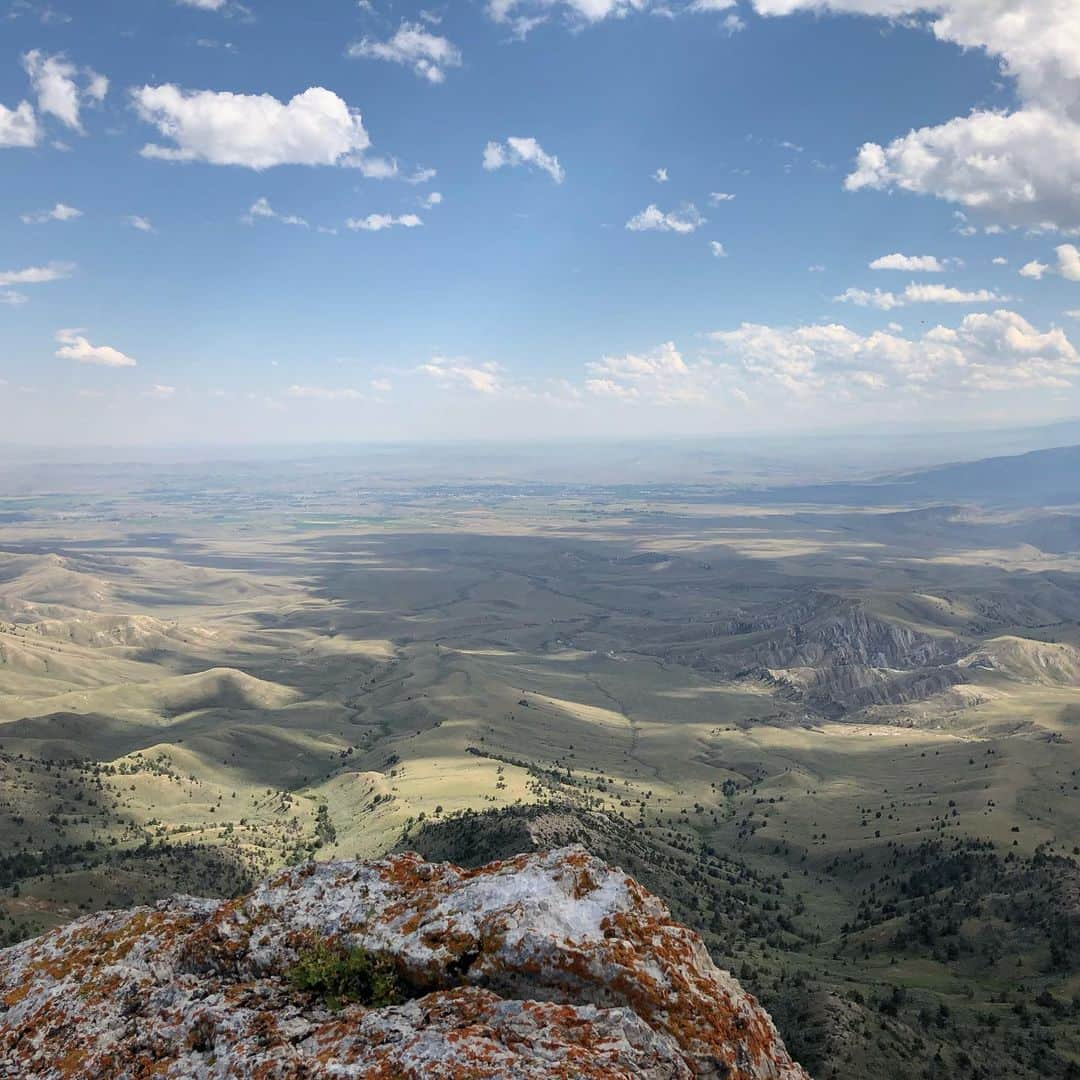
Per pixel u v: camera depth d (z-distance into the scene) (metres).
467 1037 16.53
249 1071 16.75
